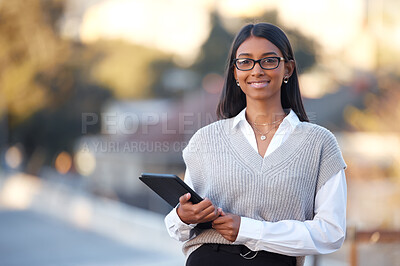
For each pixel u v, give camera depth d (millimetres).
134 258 12109
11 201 25297
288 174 3232
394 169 15391
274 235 3154
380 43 27016
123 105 42656
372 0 28375
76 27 44281
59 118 42688
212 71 42562
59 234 15898
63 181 39562
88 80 43844
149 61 47469
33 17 41344
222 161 3371
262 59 3342
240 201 3299
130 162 27375
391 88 20922
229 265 3273
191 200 3207
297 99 3580
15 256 12578
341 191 3268
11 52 40906
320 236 3186
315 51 30781
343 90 25859
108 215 20219
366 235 5484
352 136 20844
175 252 12672
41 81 41906
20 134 43562
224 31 42812
